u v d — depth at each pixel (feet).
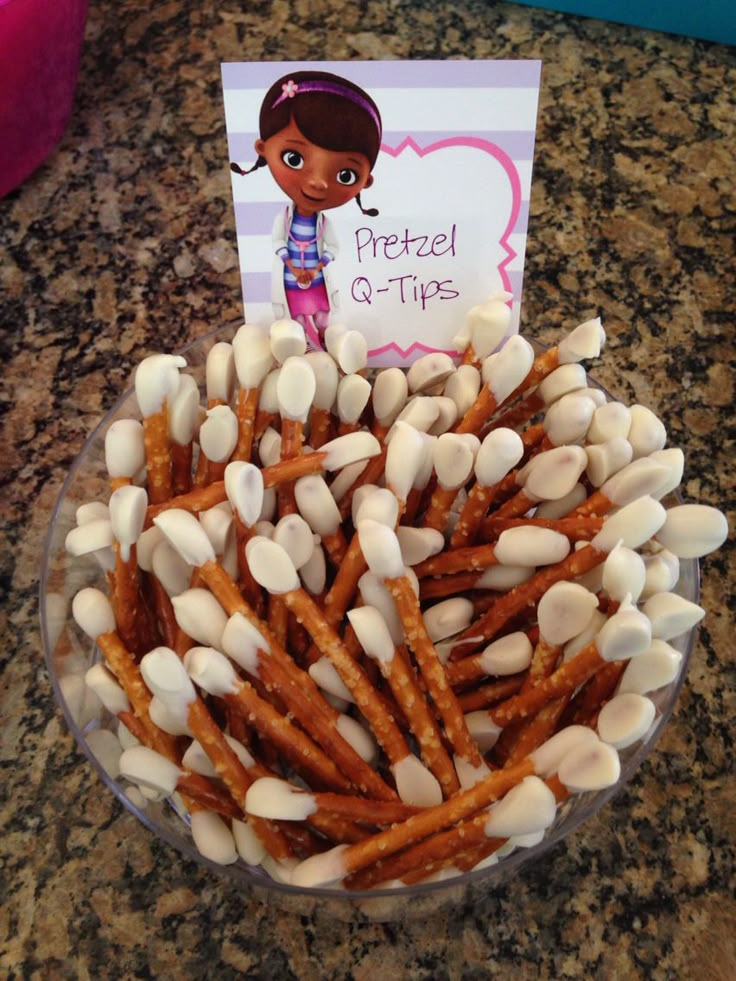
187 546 0.86
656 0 1.46
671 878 0.99
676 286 1.34
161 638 0.97
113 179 1.41
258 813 0.80
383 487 0.98
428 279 1.03
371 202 0.98
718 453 1.23
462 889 0.83
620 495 0.91
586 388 0.98
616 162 1.42
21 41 1.18
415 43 1.49
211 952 0.95
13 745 1.06
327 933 0.97
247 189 0.97
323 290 1.03
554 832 0.82
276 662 0.85
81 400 1.27
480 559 0.92
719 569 1.16
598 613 0.86
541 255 1.35
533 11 1.53
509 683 0.92
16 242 1.37
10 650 1.12
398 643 0.90
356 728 0.89
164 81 1.48
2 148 1.29
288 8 1.53
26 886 0.99
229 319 1.31
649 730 0.84
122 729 0.92
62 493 0.98
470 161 0.96
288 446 0.95
